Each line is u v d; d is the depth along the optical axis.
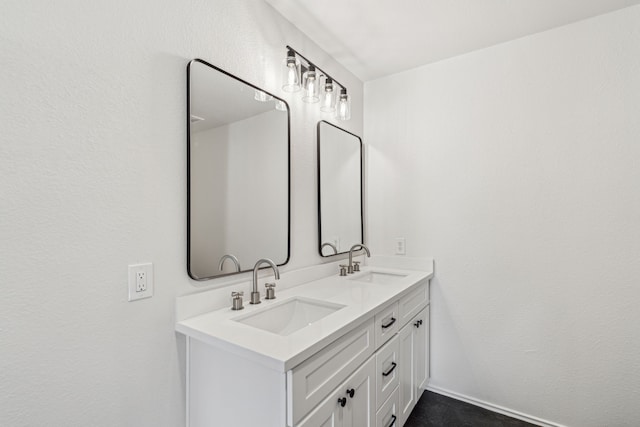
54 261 0.91
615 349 1.68
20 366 0.85
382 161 2.44
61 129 0.92
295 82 1.54
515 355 1.94
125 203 1.07
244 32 1.51
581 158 1.76
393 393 1.61
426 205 2.24
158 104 1.16
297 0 1.61
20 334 0.85
